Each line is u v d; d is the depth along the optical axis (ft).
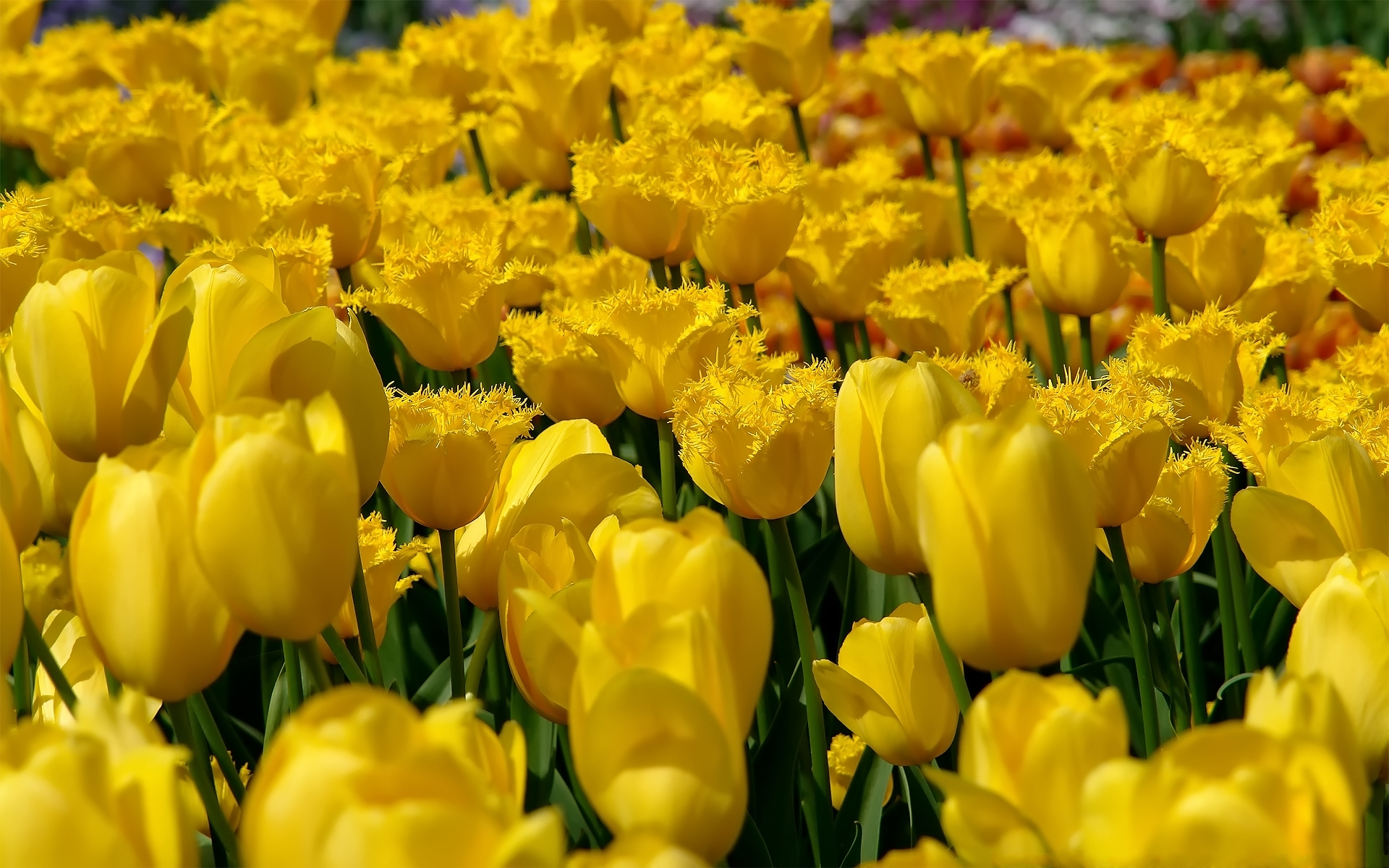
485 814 2.71
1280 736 2.78
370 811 2.69
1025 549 3.05
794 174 4.43
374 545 3.88
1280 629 4.24
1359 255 4.48
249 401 3.12
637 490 3.73
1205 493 3.71
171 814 2.81
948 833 2.91
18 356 3.38
